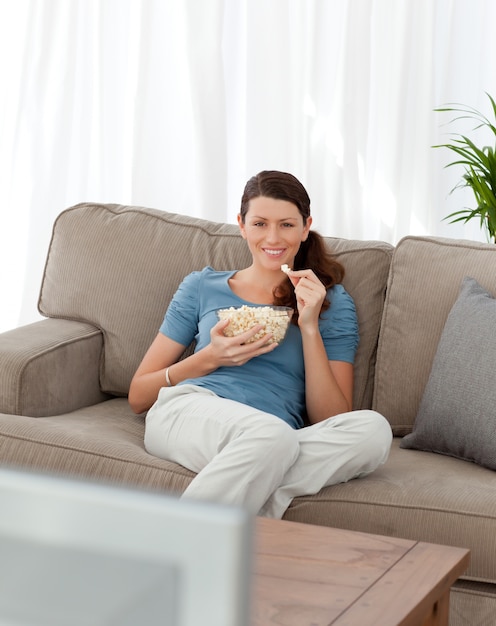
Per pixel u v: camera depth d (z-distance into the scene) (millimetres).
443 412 2205
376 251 2555
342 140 3385
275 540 1524
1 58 3701
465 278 2381
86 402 2654
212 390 2328
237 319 2297
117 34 3623
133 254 2707
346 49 3352
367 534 1563
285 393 2369
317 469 2023
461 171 3467
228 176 3600
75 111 3688
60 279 2758
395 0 3346
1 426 2195
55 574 452
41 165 3676
